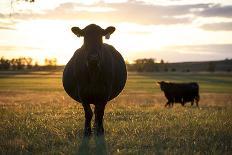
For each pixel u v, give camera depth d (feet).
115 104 89.40
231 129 43.19
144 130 42.52
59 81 321.32
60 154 32.65
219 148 34.47
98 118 41.22
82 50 41.29
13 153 32.63
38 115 59.11
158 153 32.35
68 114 60.95
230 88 243.60
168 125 46.01
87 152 33.09
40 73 618.85
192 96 110.32
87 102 41.01
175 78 403.13
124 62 48.73
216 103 121.29
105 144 35.91
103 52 40.83
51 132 41.32
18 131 42.01
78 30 39.37
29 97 134.21
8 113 62.13
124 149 33.55
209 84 292.40
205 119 52.85
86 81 40.04
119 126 45.32
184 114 60.64
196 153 32.09
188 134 40.22
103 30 39.50
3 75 484.33
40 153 32.89
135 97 142.20
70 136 40.01
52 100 110.32
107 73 40.55
